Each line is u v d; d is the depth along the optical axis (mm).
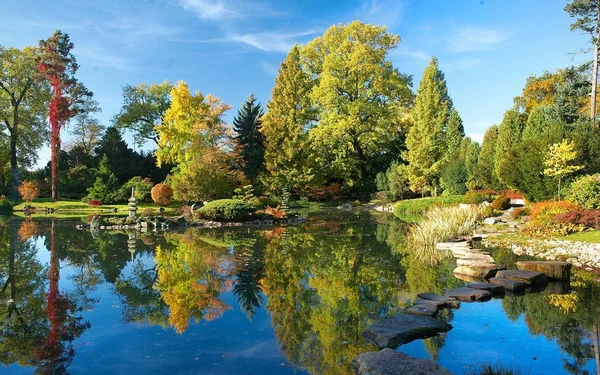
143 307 5828
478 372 3662
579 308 5473
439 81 34969
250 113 32531
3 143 36094
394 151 37812
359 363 3701
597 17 19500
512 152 16781
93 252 11016
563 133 14734
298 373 3643
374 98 33469
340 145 35031
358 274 7914
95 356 4055
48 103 35156
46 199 32156
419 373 3416
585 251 9195
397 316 5121
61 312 5625
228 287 7008
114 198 30547
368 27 31641
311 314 5441
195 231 16859
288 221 21031
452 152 28156
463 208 16531
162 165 39938
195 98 34875
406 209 25188
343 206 32344
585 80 21719
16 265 9180
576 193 12406
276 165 31203
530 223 12477
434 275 7727
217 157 26875
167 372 3684
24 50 35250
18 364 3873
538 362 3857
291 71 32031
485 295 6102
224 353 4125
